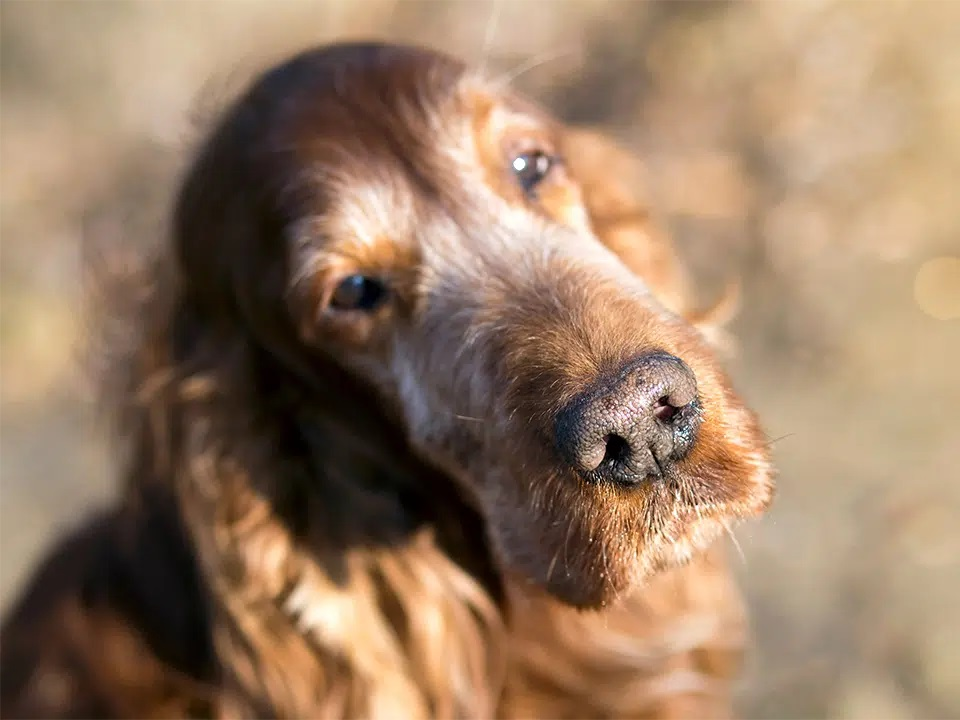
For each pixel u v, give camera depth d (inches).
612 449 14.9
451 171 17.9
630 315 15.8
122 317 21.6
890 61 39.8
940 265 34.7
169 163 23.2
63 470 40.7
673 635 22.4
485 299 17.0
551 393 15.2
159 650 21.6
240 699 20.1
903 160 37.5
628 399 14.5
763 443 15.7
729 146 39.1
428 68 18.6
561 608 19.7
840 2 41.3
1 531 39.1
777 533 30.0
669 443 14.8
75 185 48.9
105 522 23.6
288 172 17.9
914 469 30.5
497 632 20.7
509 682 21.5
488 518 17.3
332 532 19.7
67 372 43.6
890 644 27.6
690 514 15.1
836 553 29.4
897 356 32.9
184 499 19.9
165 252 20.6
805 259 35.8
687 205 37.5
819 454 31.3
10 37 53.9
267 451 19.6
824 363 33.3
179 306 20.4
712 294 34.6
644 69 41.4
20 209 49.0
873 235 36.0
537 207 18.2
